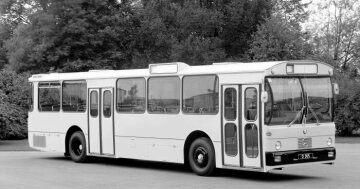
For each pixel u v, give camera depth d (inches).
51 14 1705.2
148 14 1889.8
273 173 690.2
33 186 588.7
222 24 1888.5
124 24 1875.0
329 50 1930.4
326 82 645.3
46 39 1711.4
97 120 813.9
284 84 612.1
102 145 805.9
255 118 605.9
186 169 746.8
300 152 611.8
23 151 1098.7
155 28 1841.8
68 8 1711.4
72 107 859.4
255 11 1878.7
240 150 620.1
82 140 837.8
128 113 765.3
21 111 1425.9
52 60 1696.6
